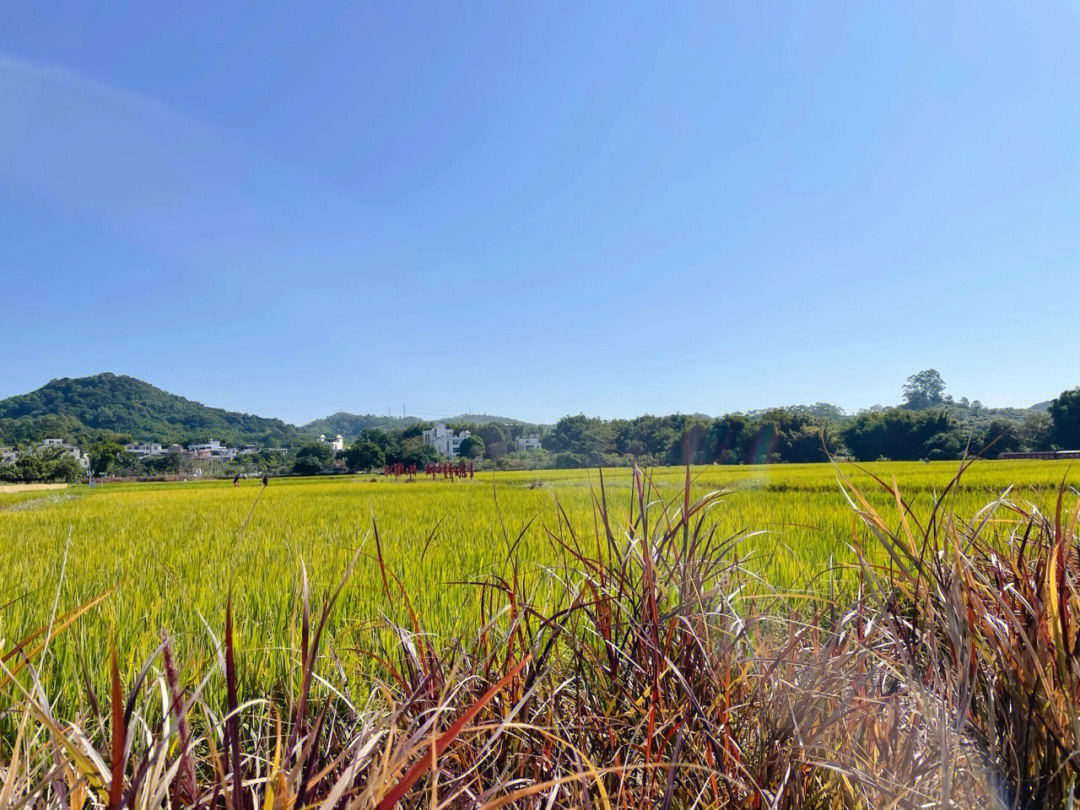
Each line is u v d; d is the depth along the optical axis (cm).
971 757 147
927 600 165
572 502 1080
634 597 213
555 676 206
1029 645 137
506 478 3750
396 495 2188
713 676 180
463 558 560
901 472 2470
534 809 147
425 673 188
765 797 146
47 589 461
